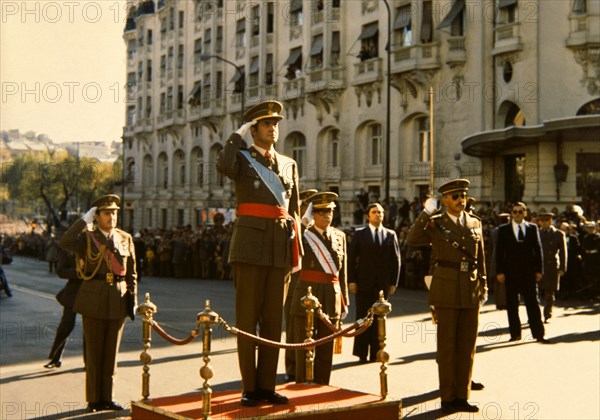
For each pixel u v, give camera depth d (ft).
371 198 108.37
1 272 71.05
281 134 141.28
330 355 28.78
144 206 197.77
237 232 20.74
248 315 20.57
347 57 125.90
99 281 27.22
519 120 99.71
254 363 20.43
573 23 93.09
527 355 36.32
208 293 72.69
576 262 60.90
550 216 48.42
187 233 107.45
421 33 108.99
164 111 185.37
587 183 88.28
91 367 27.04
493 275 41.32
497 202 88.79
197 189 172.86
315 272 28.94
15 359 37.52
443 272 26.99
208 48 165.78
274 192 20.84
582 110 93.45
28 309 59.98
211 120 161.38
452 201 27.63
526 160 93.04
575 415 25.23
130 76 204.85
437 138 107.34
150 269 110.42
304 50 134.00
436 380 31.04
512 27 96.68
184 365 35.01
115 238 27.73
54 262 128.57
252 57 149.48
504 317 50.65
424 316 51.03
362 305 36.32
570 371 32.40
